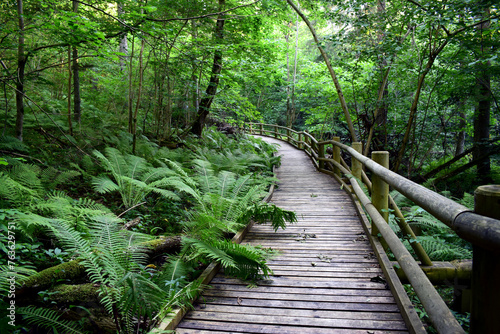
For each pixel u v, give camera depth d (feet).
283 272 9.12
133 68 28.84
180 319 6.75
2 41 14.47
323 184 22.39
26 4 16.60
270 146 39.60
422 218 12.03
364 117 29.32
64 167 16.03
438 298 3.97
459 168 27.86
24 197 10.21
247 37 27.99
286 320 6.67
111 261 6.95
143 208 14.46
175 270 7.98
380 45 24.27
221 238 10.95
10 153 14.32
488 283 2.48
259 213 12.37
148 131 28.37
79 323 6.70
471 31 20.26
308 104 69.87
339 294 7.75
